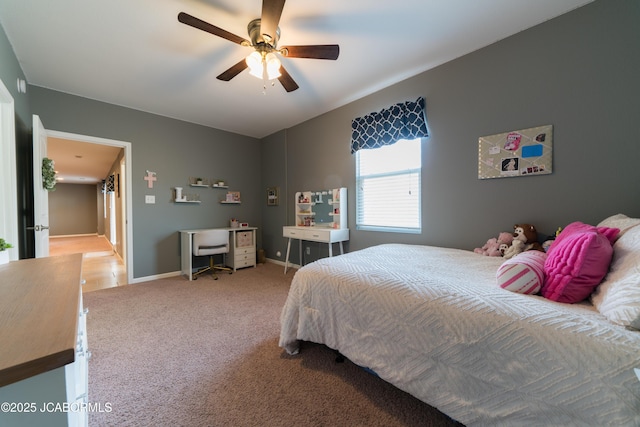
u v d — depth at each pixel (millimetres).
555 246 1317
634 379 690
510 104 2129
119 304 2670
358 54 2355
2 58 1883
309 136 3996
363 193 3332
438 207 2588
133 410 1265
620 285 890
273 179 4707
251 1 1722
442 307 1111
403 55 2381
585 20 1798
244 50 2234
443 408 1063
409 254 2100
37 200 2270
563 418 793
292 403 1316
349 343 1435
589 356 772
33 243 2619
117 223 5570
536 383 849
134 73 2592
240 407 1290
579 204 1841
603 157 1749
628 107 1665
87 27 1932
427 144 2654
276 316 2381
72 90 2943
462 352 1024
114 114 3336
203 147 4207
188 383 1466
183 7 1761
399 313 1229
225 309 2541
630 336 765
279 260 4613
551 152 1942
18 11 1751
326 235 3314
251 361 1679
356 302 1410
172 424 1185
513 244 1942
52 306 708
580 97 1826
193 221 4086
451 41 2195
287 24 1956
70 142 4129
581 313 926
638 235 1031
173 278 3691
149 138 3639
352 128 3322
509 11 1865
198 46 2178
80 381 886
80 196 10016
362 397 1359
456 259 1912
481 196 2307
